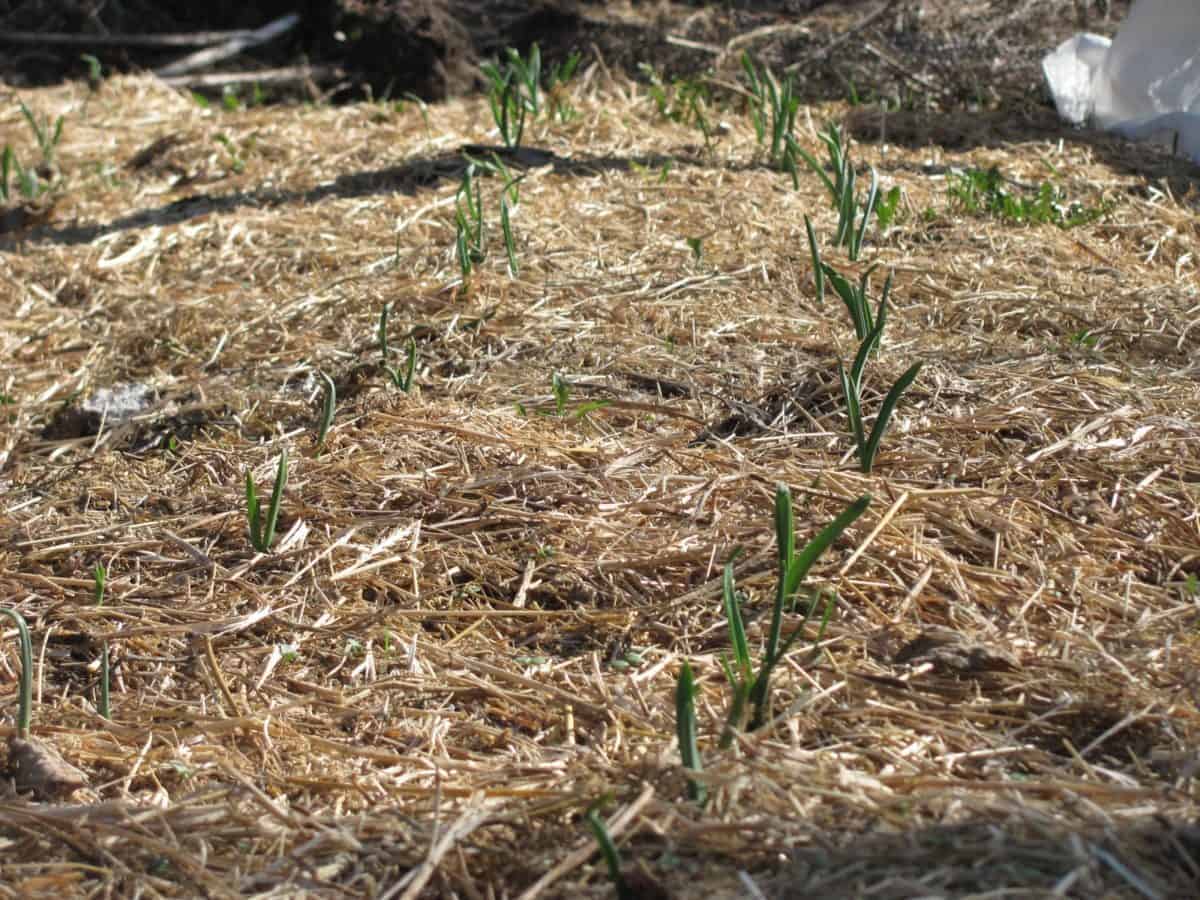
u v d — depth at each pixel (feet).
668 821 5.93
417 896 5.84
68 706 7.59
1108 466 9.08
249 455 10.52
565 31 25.11
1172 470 9.05
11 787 6.86
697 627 7.88
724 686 7.30
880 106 20.79
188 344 13.30
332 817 6.37
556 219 15.31
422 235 15.30
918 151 18.49
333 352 12.37
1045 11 23.25
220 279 14.89
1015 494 8.81
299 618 8.39
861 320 10.80
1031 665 7.16
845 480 9.09
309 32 26.18
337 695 7.55
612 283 13.30
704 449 9.84
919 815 5.92
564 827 6.09
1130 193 16.26
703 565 8.41
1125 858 5.48
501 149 18.24
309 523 9.41
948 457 9.37
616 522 9.00
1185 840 5.57
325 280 14.38
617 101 21.61
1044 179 16.87
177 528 9.58
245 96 24.85
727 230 14.82
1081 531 8.45
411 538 9.10
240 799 6.61
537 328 12.37
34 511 10.17
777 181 16.72
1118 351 11.28
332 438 10.52
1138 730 6.63
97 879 6.08
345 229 15.90
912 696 7.00
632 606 8.20
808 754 6.43
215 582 8.87
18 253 16.52
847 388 9.06
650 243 14.44
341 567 8.89
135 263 15.83
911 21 23.45
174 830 6.35
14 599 8.88
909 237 14.52
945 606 7.86
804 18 24.49
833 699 7.04
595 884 5.74
